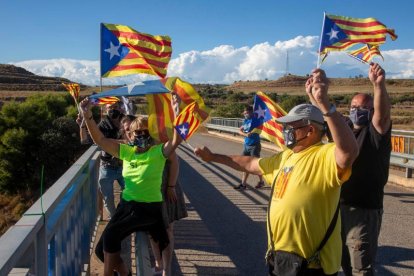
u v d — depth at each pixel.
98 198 7.58
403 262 6.14
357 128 4.24
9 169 20.02
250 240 7.00
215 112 43.47
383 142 4.09
